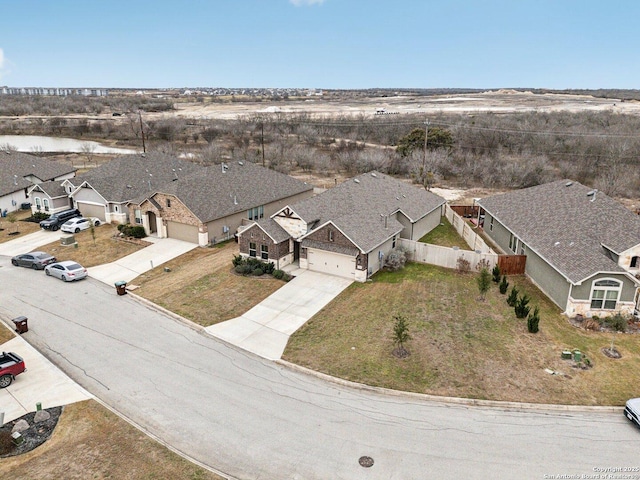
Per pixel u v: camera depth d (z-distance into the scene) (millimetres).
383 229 32406
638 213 46938
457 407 17719
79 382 19281
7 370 18719
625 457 15172
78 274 30250
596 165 65000
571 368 20234
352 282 29938
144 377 19672
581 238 27719
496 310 25969
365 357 21188
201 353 21672
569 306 24750
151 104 185000
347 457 15086
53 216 42125
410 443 15742
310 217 32438
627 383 19156
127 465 14555
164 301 27203
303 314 25609
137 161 49344
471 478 14250
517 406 17734
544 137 79500
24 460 14703
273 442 15766
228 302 27109
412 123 99375
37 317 25203
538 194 37031
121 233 39375
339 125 105000
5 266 33156
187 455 15125
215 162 72812
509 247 34875
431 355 21312
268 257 31953
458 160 71250
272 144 85312
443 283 29781
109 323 24625
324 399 18219
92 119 128875
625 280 23891
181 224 37625
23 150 87812
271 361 21016
